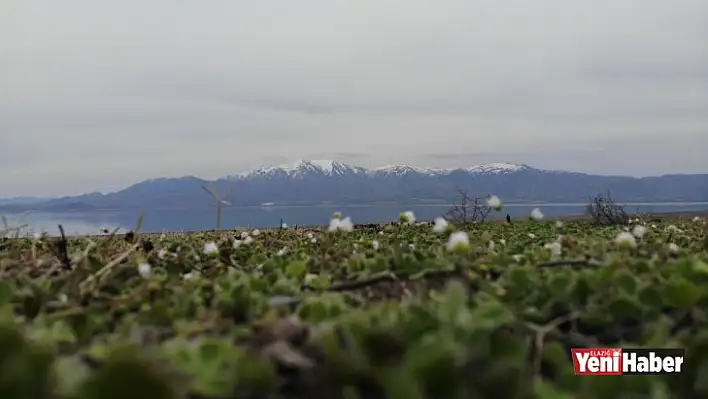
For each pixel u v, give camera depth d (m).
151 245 4.34
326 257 3.70
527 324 1.91
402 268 2.77
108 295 2.51
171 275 3.16
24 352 1.22
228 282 2.44
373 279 2.63
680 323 2.04
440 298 2.00
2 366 1.22
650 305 2.08
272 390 1.40
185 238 6.38
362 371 1.40
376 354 1.46
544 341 1.94
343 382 1.40
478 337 1.54
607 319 2.06
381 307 1.86
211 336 1.77
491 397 1.40
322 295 2.23
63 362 1.35
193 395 1.39
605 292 2.23
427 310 1.70
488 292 2.33
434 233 6.18
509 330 1.88
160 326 1.94
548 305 2.18
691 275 2.34
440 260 2.79
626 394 1.54
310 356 1.48
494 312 1.70
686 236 5.29
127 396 1.18
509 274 2.46
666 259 3.08
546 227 8.07
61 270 3.29
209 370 1.43
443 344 1.40
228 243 4.98
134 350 1.28
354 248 4.48
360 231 7.86
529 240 5.57
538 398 1.45
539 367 1.74
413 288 2.62
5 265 2.83
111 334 1.89
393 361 1.45
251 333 1.75
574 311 2.16
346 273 3.05
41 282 2.62
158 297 2.38
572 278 2.33
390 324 1.61
